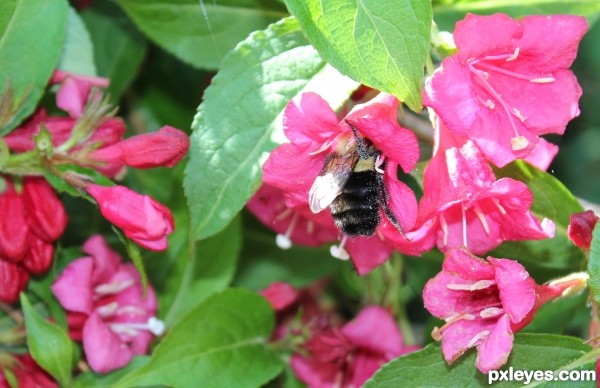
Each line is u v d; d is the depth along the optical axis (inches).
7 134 10.0
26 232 10.0
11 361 10.4
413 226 9.2
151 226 9.7
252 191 9.5
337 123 9.0
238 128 9.5
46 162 9.8
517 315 8.9
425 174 9.2
